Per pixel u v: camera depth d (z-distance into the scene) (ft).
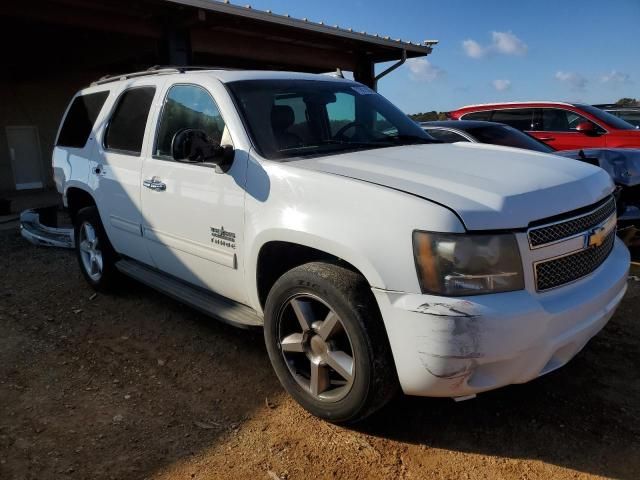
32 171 48.47
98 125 16.35
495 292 8.17
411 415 10.25
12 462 9.18
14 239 26.63
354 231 8.87
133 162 14.23
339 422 9.80
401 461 9.00
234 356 12.88
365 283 9.09
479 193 8.63
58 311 16.20
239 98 11.96
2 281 19.40
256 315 11.60
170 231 13.03
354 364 9.09
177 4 29.63
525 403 10.49
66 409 10.82
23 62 45.29
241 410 10.64
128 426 10.19
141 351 13.33
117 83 16.28
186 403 10.94
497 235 8.18
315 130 12.47
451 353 8.04
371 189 8.94
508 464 8.82
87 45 40.52
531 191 8.84
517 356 8.21
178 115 13.14
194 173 12.07
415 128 14.21
